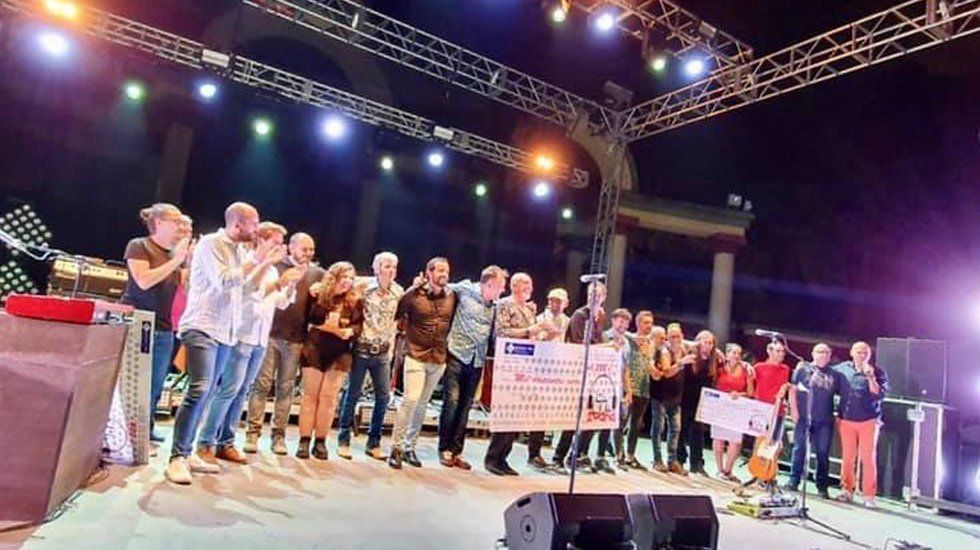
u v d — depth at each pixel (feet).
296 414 20.33
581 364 16.03
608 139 32.48
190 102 35.24
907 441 20.49
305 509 10.75
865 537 14.17
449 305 15.67
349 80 38.37
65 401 8.69
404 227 44.80
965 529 17.16
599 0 23.86
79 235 36.19
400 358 19.38
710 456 25.64
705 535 9.78
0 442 8.45
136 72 33.42
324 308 14.82
